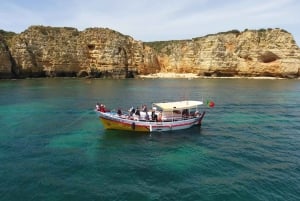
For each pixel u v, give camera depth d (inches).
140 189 792.9
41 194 759.7
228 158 1044.5
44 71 4685.0
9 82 3838.6
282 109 2068.2
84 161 1010.1
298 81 4552.2
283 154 1089.4
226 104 2268.7
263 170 928.3
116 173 904.9
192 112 1619.1
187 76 5438.0
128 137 1326.3
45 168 939.3
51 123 1579.7
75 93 2878.9
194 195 757.3
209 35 5979.3
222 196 751.7
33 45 4584.2
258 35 5364.2
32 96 2618.1
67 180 848.9
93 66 5068.9
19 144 1197.1
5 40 4517.7
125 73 5216.5
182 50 5979.3
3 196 746.8
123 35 5615.2
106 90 3196.4
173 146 1196.5
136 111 1441.9
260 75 5196.9
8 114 1811.0
